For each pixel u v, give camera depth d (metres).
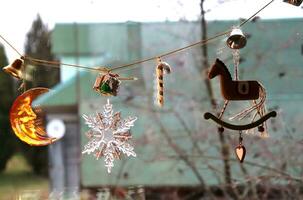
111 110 1.78
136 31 2.77
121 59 2.78
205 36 2.46
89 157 2.78
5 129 2.53
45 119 2.71
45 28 2.36
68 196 2.70
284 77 2.61
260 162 2.59
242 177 2.62
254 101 1.76
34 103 1.91
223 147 2.58
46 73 2.58
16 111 1.74
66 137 2.76
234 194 2.63
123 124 1.78
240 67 2.59
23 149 2.62
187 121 2.78
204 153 2.72
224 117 2.31
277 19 2.46
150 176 2.87
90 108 2.75
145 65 2.76
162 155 2.76
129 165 2.85
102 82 1.76
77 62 2.71
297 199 2.49
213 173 2.71
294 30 2.51
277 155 2.54
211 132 2.68
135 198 2.79
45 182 2.66
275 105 2.51
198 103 2.74
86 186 2.78
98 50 2.74
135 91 2.78
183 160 2.77
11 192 2.56
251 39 2.59
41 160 2.67
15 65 1.75
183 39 2.71
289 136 2.51
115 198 2.78
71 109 2.75
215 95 2.54
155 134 2.82
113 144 1.77
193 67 2.76
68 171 2.75
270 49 2.60
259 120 1.72
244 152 1.74
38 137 1.75
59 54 2.57
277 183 2.51
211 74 1.73
